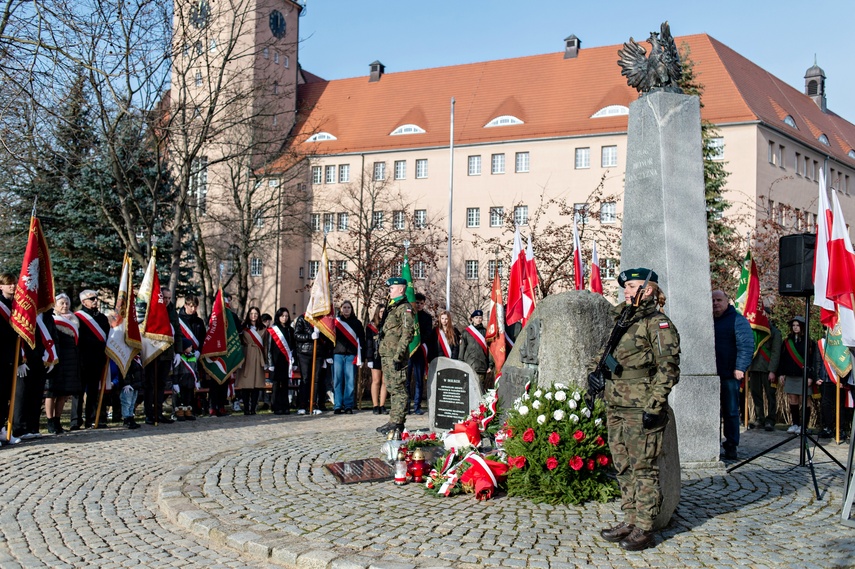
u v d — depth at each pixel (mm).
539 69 59594
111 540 6246
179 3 20469
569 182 53812
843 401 12672
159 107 21031
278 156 36719
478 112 58875
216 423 13266
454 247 56219
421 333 14938
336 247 51562
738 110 49938
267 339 14930
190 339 13797
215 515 6656
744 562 5473
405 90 63188
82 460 9492
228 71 24406
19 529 6531
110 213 25062
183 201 21922
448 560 5430
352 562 5379
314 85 67062
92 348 12211
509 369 9492
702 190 9383
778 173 52062
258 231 44375
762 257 26344
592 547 5727
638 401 5852
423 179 58188
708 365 9016
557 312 8219
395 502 7047
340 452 9719
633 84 9836
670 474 6109
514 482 7184
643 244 9336
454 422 10570
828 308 8359
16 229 26547
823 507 7094
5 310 10672
